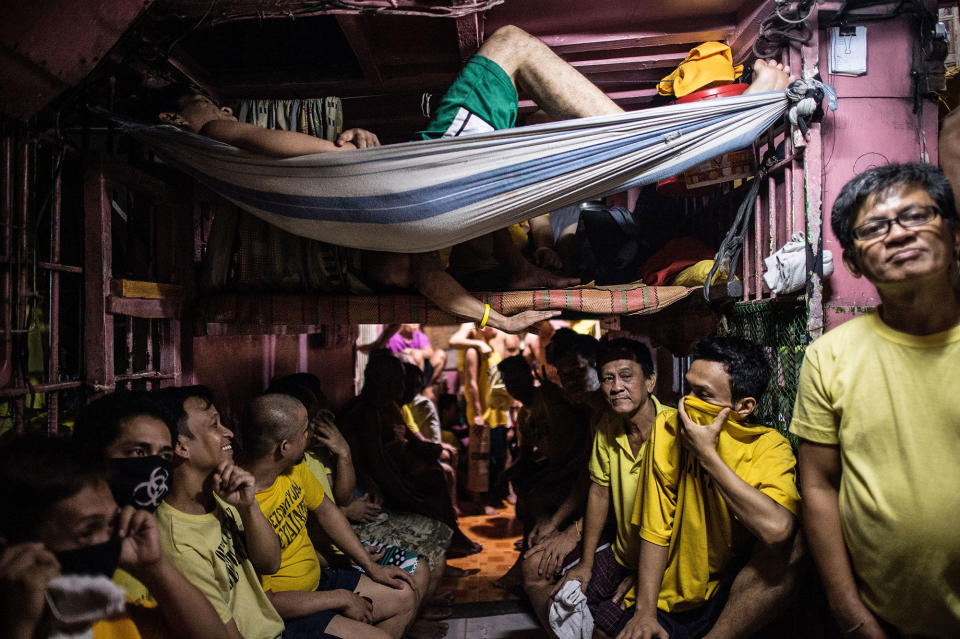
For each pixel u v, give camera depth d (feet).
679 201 10.42
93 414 4.02
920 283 3.71
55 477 3.02
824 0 5.77
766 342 6.60
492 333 16.49
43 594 2.88
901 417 3.95
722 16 7.16
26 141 5.15
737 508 5.01
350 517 8.41
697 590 5.74
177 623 3.77
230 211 7.90
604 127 5.79
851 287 5.91
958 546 3.84
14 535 3.00
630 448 6.84
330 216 6.35
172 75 7.32
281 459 6.09
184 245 8.09
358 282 7.91
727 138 6.00
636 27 7.32
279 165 6.00
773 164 6.44
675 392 12.50
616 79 8.64
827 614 5.36
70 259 6.55
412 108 9.65
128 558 3.33
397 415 11.98
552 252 9.53
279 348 11.94
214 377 9.01
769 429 5.69
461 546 12.10
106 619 3.67
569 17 7.20
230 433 5.09
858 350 4.17
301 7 5.90
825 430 4.39
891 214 3.68
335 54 8.38
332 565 7.63
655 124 5.82
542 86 6.75
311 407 7.82
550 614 6.93
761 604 5.24
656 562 5.81
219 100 8.82
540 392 10.48
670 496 5.94
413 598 7.25
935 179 3.68
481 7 5.90
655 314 10.75
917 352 3.93
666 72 8.48
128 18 5.25
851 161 5.98
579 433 9.80
